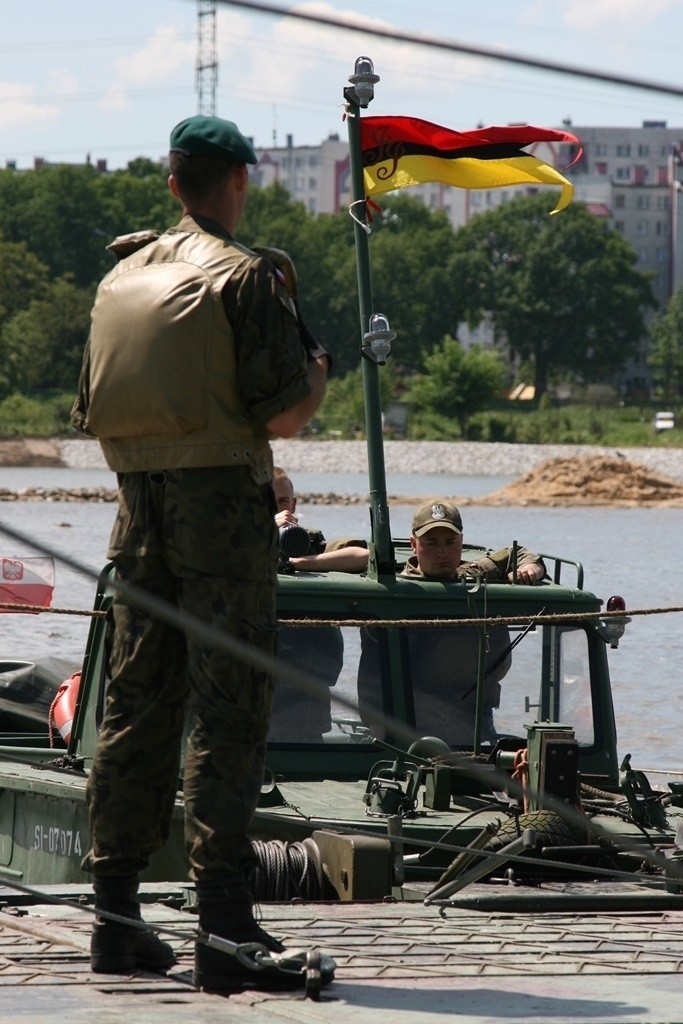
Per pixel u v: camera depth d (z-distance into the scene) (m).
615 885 14.66
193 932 10.52
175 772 10.79
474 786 17.50
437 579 19.19
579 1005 9.45
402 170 22.88
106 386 10.46
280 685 18.22
